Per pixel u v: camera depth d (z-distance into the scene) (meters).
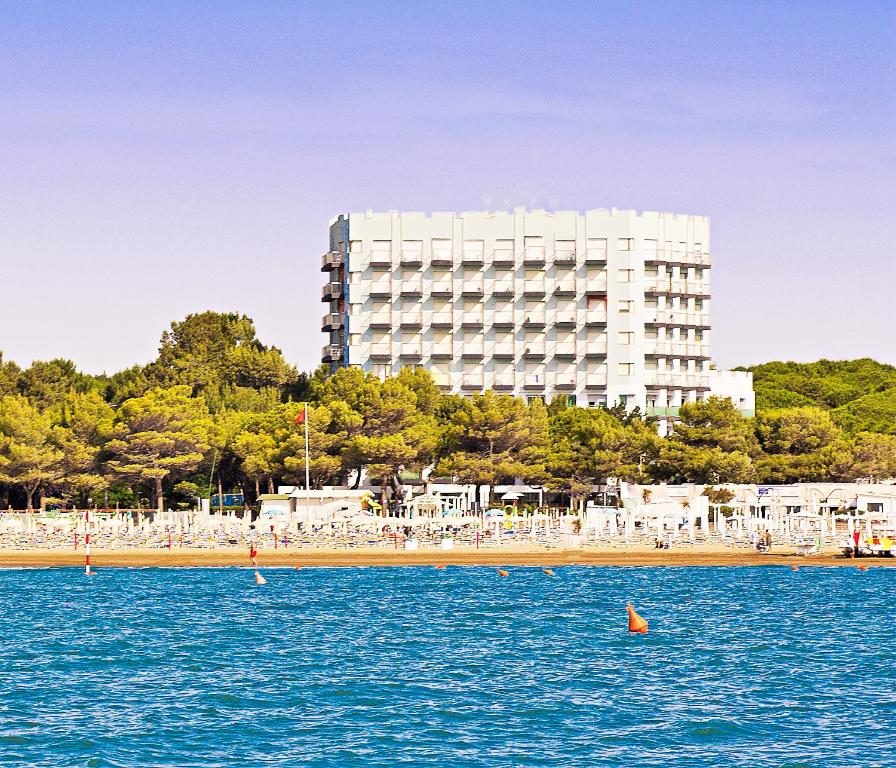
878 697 67.56
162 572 132.25
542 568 134.88
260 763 55.16
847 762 55.34
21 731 60.47
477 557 138.25
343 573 130.88
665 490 176.62
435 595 113.12
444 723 62.03
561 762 55.31
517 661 79.12
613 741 58.59
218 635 90.00
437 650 83.31
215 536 149.12
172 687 70.75
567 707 65.44
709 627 93.25
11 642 87.25
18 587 120.00
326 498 176.62
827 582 121.69
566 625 94.44
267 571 133.00
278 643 86.38
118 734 59.94
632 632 90.75
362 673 74.94
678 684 71.44
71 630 92.69
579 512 174.62
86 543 133.12
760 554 137.50
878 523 161.50
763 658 79.88
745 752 56.88
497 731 60.47
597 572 131.00
